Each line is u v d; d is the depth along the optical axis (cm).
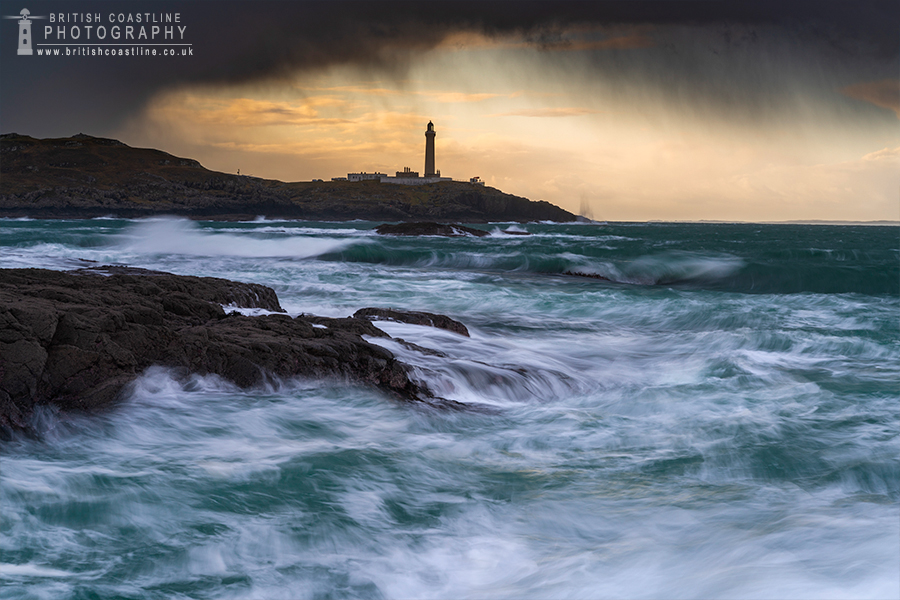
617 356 1198
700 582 391
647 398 880
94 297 909
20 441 627
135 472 568
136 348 780
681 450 660
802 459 625
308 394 816
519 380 947
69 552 439
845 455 634
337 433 704
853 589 366
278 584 412
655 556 435
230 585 409
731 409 815
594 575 414
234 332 927
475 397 908
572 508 524
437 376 914
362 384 858
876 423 742
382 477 582
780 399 862
